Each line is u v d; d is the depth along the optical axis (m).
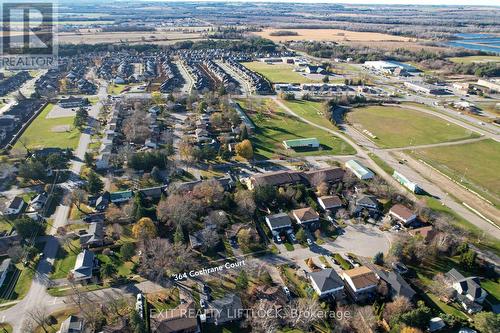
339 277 97.06
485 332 83.06
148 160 151.88
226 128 199.50
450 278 98.38
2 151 165.88
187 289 95.81
